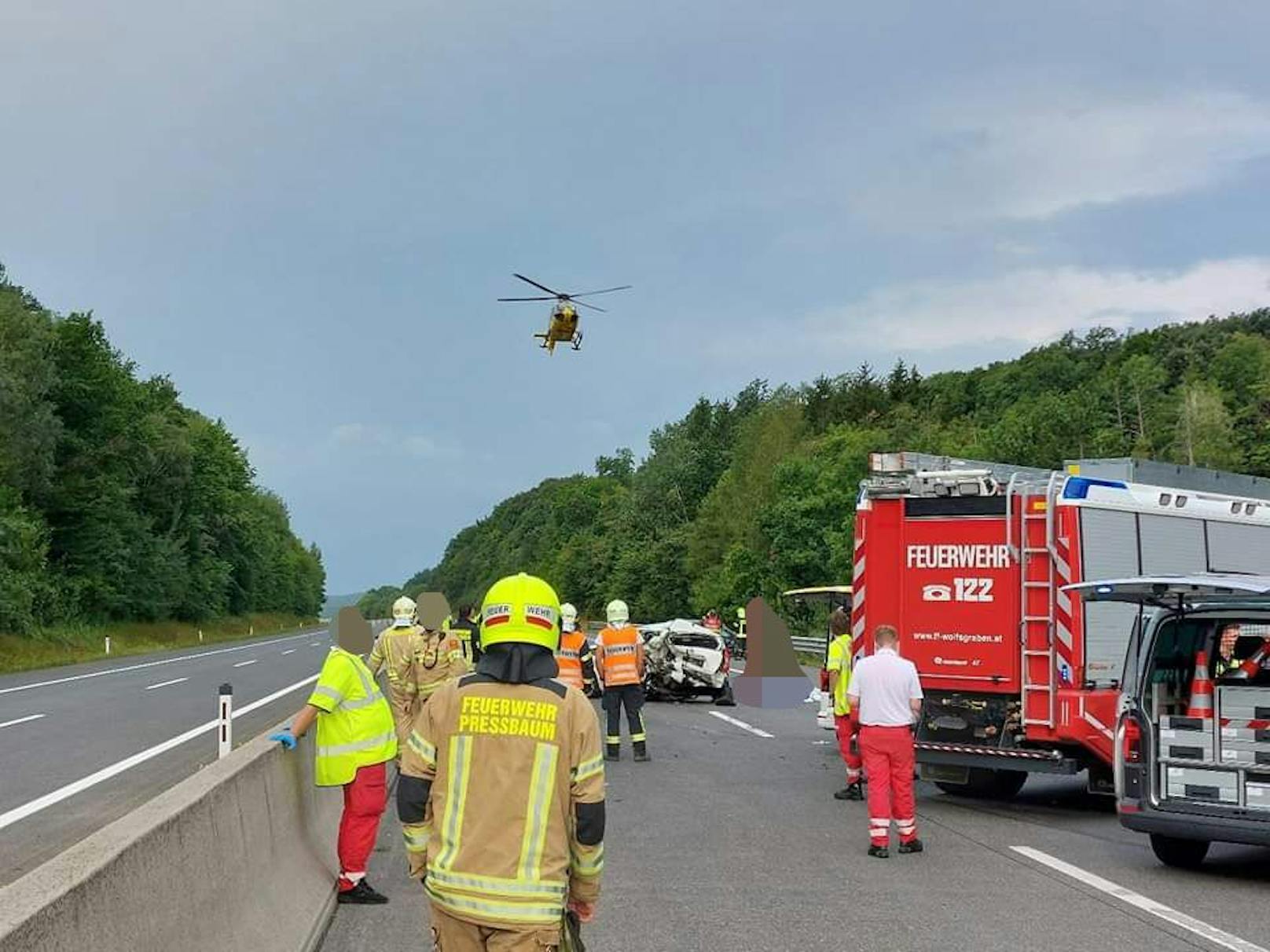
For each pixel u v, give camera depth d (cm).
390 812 1220
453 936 393
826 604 4841
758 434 7262
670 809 1254
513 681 400
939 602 1346
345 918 774
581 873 404
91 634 5831
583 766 397
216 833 561
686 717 2344
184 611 8456
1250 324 9144
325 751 803
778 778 1491
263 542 11588
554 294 3250
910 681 1036
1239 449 5778
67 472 6444
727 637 4016
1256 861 1042
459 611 2041
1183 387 6341
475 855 386
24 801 1246
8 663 4028
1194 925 794
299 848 763
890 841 1090
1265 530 1476
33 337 6025
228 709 1249
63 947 352
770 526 5531
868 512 1402
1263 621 954
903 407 9012
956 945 736
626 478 15500
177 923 474
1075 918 810
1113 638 1280
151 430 8069
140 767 1499
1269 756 936
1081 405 6066
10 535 5231
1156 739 984
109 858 405
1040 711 1262
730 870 955
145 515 7788
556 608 411
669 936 753
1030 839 1127
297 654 5284
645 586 8731
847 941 743
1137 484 1375
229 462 10381
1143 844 1103
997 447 5816
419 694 1106
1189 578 973
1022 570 1294
